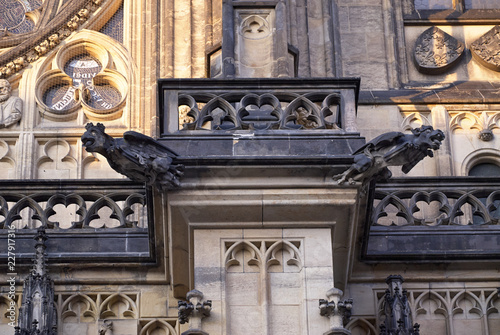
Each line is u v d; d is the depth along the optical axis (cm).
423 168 7150
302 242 5616
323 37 7438
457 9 7794
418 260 6116
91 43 7912
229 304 5497
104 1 8038
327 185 5609
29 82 7731
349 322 6028
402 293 5894
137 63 7756
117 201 6600
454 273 6156
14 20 8156
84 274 6106
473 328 6091
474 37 7694
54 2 8125
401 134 5550
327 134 5744
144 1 7962
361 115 7300
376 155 5559
